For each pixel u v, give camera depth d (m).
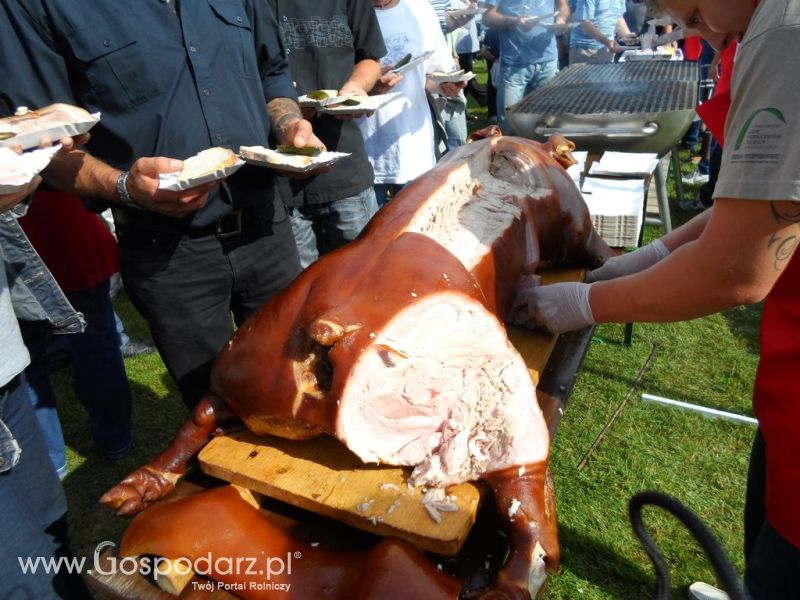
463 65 8.62
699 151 7.07
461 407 1.43
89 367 2.74
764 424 1.29
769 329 1.25
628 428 3.00
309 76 3.08
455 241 1.88
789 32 0.93
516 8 5.97
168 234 1.98
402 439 1.45
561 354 2.10
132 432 3.19
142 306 2.12
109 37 1.75
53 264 2.53
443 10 5.71
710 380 3.38
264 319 1.56
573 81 4.70
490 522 1.48
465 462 1.39
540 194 2.29
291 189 3.12
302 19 2.98
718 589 2.12
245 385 1.50
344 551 1.42
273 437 1.60
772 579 1.29
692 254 1.19
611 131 3.58
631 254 2.32
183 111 1.89
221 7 1.95
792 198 0.97
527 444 1.39
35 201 2.45
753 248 1.06
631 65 5.31
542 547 1.29
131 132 1.85
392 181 3.85
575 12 6.46
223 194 1.99
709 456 2.81
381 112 3.68
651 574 2.27
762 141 0.98
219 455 1.54
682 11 1.21
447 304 1.48
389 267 1.52
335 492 1.40
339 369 1.38
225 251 2.11
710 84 6.11
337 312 1.42
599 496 2.61
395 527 1.29
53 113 1.55
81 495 2.81
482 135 2.66
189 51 1.87
